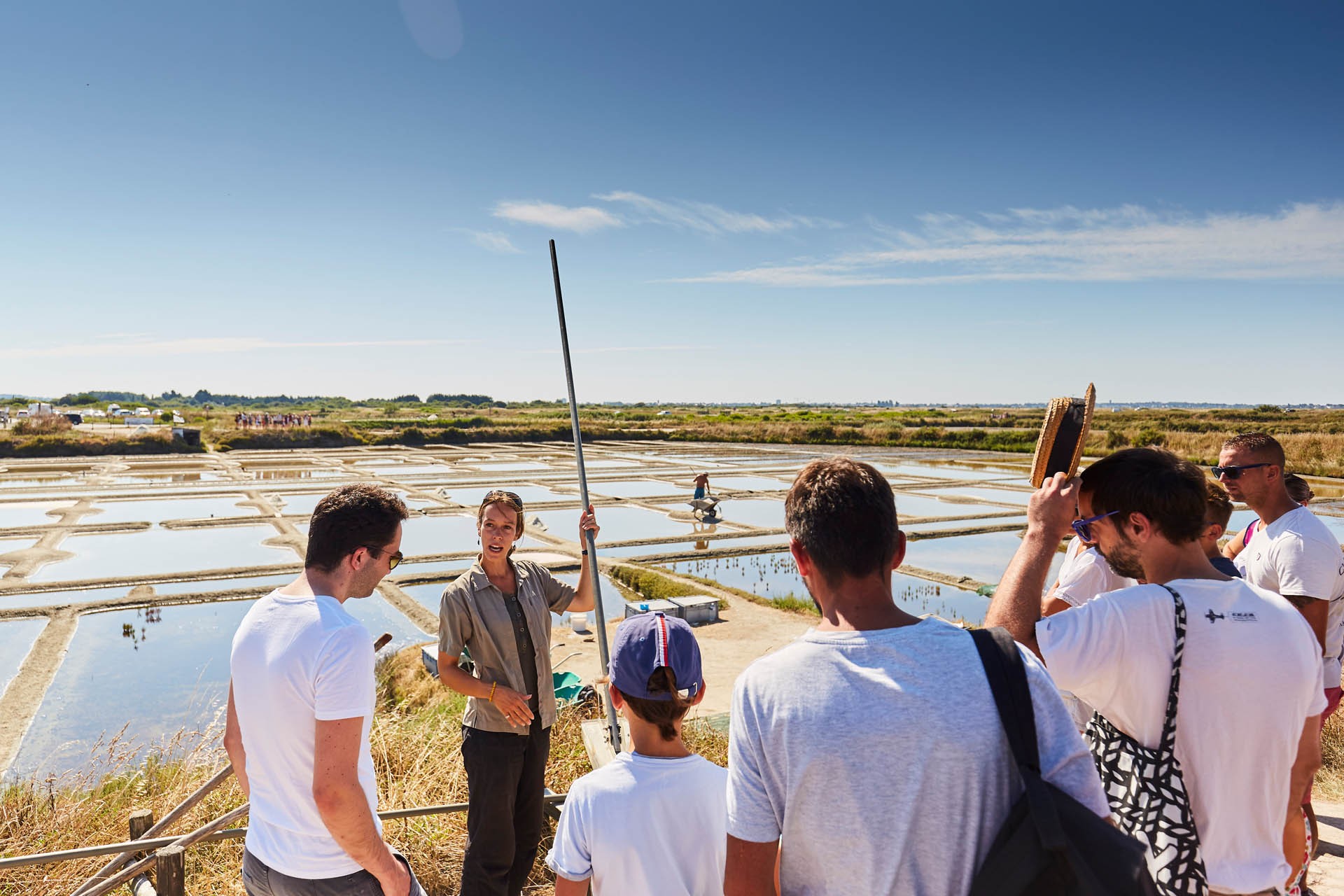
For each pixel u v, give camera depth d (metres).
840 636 1.53
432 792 4.60
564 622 12.69
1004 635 1.53
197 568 17.28
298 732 2.13
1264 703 1.79
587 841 1.99
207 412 101.00
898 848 1.40
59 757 7.99
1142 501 1.94
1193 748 1.82
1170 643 1.82
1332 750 5.32
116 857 3.52
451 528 22.75
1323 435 41.53
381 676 10.36
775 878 1.58
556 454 49.94
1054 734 1.44
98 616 13.61
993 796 1.40
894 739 1.40
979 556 19.50
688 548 20.08
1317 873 3.78
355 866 2.22
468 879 3.48
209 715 9.19
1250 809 1.82
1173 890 1.78
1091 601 1.90
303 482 33.34
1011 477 36.84
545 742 3.69
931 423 86.62
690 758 2.04
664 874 1.95
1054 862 1.30
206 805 4.45
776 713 1.49
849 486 1.58
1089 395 1.92
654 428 73.75
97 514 24.64
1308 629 1.89
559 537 21.25
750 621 13.27
